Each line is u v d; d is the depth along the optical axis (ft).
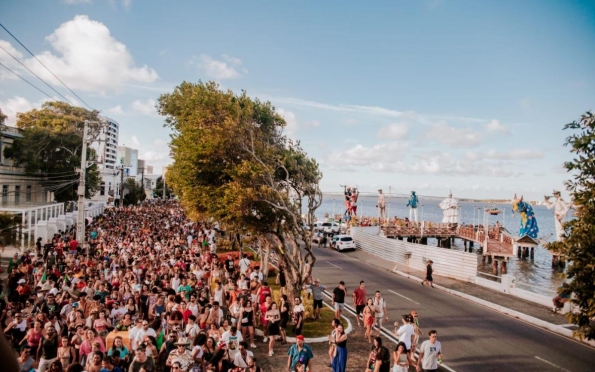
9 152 138.92
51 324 34.19
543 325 57.26
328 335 51.34
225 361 34.40
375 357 34.19
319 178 62.85
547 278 128.77
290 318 56.59
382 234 151.94
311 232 59.52
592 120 34.86
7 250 92.02
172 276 56.85
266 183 57.72
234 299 49.44
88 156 161.48
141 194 288.30
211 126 60.85
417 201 173.06
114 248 76.02
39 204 127.13
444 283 83.20
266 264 82.17
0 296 52.47
